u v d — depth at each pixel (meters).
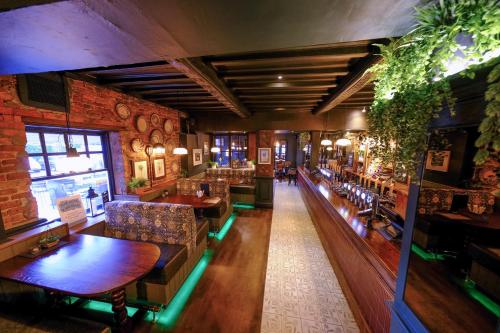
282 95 3.53
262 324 2.01
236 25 0.97
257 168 5.51
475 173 0.93
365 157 4.09
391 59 1.15
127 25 0.97
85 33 1.03
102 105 3.01
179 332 1.92
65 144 2.71
